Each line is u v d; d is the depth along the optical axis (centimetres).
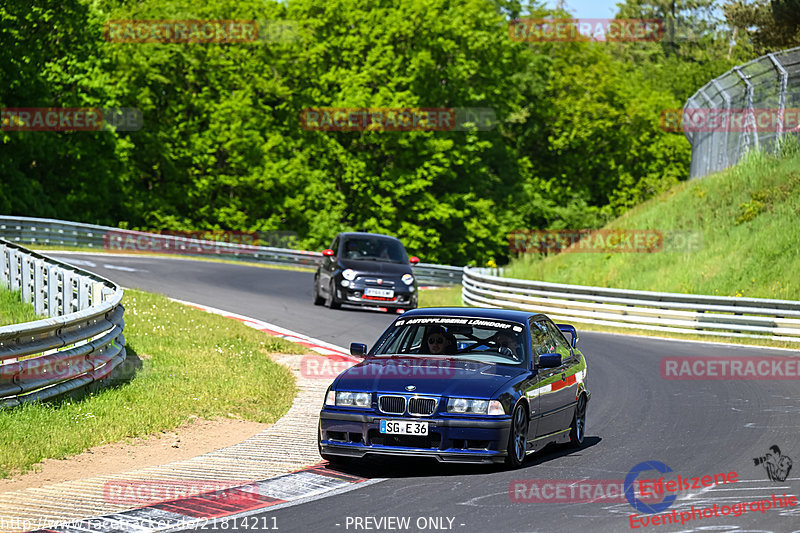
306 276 12288
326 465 3195
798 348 7431
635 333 8369
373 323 7494
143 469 3078
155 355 5169
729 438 3775
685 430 3975
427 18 19775
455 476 3031
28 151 16062
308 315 7825
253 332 6550
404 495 2748
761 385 5369
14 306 6284
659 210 11644
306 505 2620
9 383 3512
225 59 19325
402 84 19775
